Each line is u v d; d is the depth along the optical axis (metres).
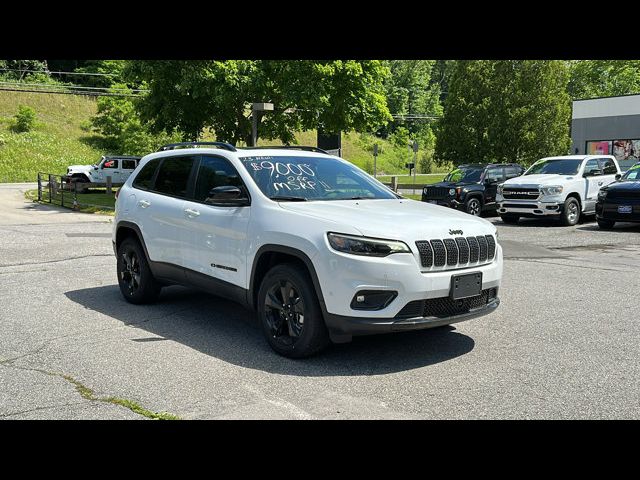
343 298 4.97
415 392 4.60
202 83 22.95
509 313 7.22
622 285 9.01
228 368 5.12
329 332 5.18
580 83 68.88
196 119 25.28
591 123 37.00
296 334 5.34
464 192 20.70
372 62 25.20
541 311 7.33
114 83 56.81
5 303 7.60
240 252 5.85
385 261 4.90
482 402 4.41
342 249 4.99
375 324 4.93
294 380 4.84
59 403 4.36
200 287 6.50
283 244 5.36
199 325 6.55
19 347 5.72
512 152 30.50
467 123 31.23
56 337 6.07
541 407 4.33
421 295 5.01
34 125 56.53
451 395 4.55
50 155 52.06
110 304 7.56
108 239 13.91
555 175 18.69
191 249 6.49
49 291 8.33
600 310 7.39
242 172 6.12
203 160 6.70
